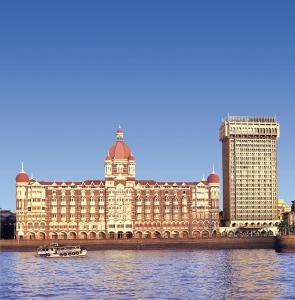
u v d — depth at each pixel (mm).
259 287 141375
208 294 131000
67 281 156625
